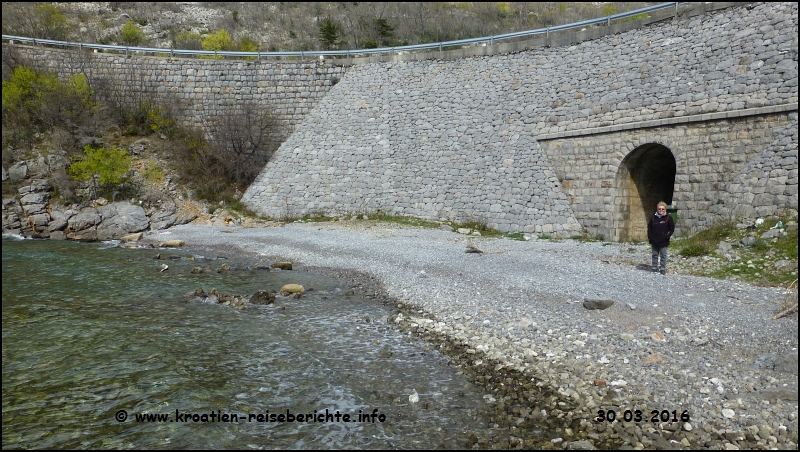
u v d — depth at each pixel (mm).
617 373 6648
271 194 25734
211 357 7898
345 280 13656
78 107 26922
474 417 5766
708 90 15742
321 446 5262
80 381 6973
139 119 27938
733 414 5445
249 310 10727
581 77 20094
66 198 23297
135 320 9961
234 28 46000
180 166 26438
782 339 7188
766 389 5816
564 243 17406
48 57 28531
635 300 9625
